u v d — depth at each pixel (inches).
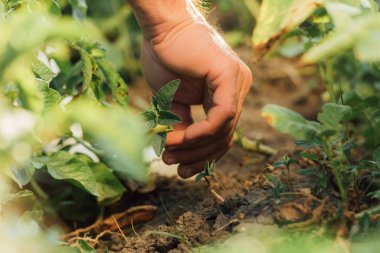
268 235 24.9
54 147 32.0
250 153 39.1
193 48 28.4
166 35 28.8
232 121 29.0
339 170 27.5
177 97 30.7
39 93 24.3
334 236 24.3
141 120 26.3
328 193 28.4
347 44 22.0
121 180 34.8
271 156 37.3
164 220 32.9
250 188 30.3
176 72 29.2
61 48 31.2
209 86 28.5
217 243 25.6
